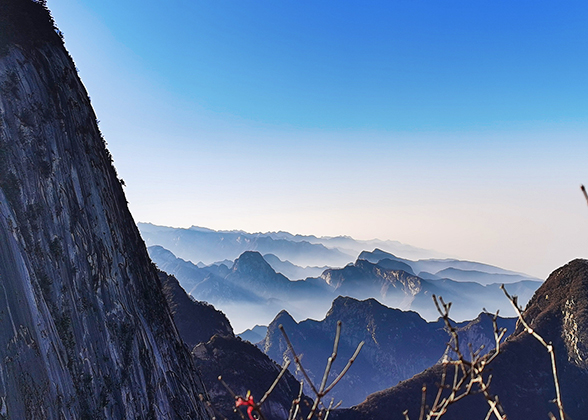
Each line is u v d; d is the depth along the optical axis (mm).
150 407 46781
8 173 36094
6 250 31672
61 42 52062
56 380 32062
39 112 42094
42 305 33906
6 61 40312
